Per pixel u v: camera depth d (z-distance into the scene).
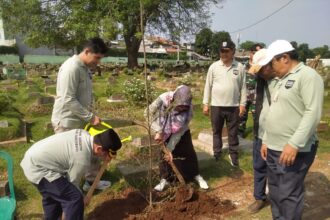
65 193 3.02
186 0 29.17
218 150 5.23
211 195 4.23
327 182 4.69
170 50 52.31
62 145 2.98
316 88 2.72
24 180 4.52
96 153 3.07
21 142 6.19
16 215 3.71
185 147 4.23
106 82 16.23
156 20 29.33
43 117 8.55
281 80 2.94
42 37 27.73
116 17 25.33
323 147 6.28
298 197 3.03
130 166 4.65
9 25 28.28
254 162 3.80
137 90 8.55
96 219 3.66
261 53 3.01
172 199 3.95
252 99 6.87
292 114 2.90
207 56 53.66
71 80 3.58
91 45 3.59
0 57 42.31
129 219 3.61
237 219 3.71
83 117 3.66
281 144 3.01
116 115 4.09
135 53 30.44
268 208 3.92
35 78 18.52
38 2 26.58
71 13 26.27
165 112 3.91
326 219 3.74
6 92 12.00
